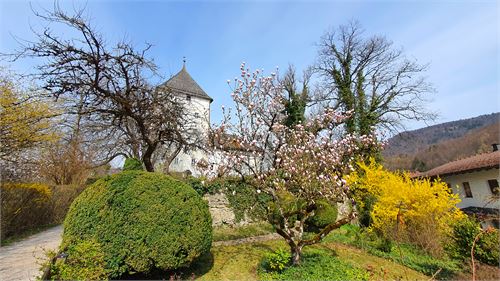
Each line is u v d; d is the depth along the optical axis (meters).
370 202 11.41
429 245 8.89
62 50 6.72
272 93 8.12
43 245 7.59
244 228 10.45
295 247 6.23
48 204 11.48
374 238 9.76
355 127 16.89
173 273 5.59
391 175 11.37
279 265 5.94
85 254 4.27
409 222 9.95
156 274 5.51
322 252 7.67
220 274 5.97
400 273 6.74
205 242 5.75
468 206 16.31
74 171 15.45
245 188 10.90
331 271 5.86
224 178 7.96
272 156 7.96
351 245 9.33
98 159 15.70
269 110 7.92
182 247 5.37
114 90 8.06
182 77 28.88
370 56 18.89
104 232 4.98
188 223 5.57
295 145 7.42
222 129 7.49
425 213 9.66
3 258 6.26
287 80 18.33
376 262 7.58
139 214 5.25
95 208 5.14
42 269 3.94
